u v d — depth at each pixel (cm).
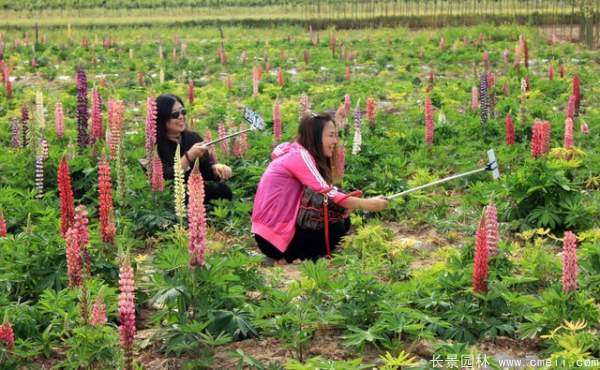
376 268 720
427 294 659
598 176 1035
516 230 909
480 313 634
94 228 856
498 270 693
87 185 1040
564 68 2116
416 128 1412
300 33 3581
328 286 658
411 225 959
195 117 1678
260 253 867
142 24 4212
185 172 960
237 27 3884
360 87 1948
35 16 4853
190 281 599
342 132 1248
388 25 3662
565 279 625
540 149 1039
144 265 756
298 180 766
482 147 1257
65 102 1812
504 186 930
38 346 601
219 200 971
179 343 581
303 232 766
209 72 2458
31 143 1059
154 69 2520
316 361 539
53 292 647
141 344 612
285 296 627
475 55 2473
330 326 639
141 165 1088
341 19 3794
